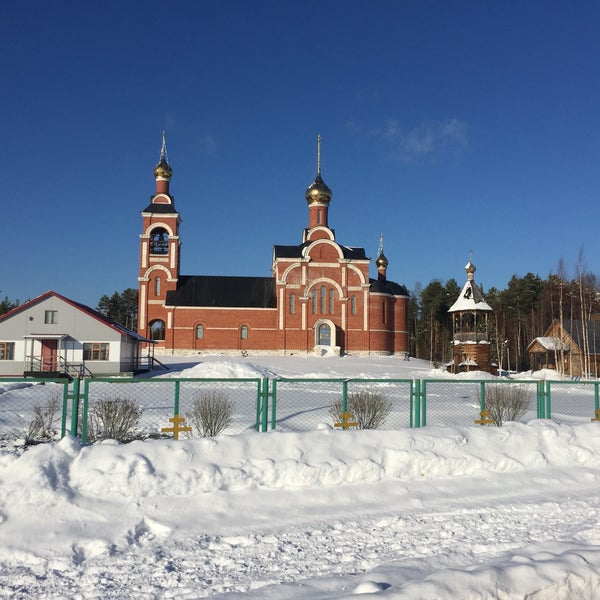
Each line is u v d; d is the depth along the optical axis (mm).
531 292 83500
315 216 71500
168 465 9133
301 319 66250
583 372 49094
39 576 6457
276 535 7793
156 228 68062
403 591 5273
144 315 66562
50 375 39000
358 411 14461
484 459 10859
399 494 9570
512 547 7117
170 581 6219
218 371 36125
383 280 77312
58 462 8719
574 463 11648
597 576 5840
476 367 45344
